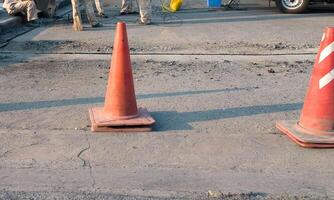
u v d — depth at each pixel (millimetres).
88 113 6328
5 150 5551
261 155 5539
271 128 6047
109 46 9039
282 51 8844
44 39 9484
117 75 5949
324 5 14531
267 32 10250
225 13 13094
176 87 7129
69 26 10906
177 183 5105
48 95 6824
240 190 5023
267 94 6938
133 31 10227
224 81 7379
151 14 12414
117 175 5203
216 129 6004
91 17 10719
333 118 5711
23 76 7496
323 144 5625
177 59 8359
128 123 5891
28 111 6379
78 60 8273
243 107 6539
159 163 5387
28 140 5730
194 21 11664
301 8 12938
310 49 8961
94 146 5637
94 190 5004
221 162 5422
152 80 7379
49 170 5262
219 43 9266
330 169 5336
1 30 10023
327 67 5684
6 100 6664
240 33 10109
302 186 5090
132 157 5469
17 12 11031
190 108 6492
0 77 7441
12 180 5113
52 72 7688
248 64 8156
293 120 6102
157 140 5766
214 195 4953
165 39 9516
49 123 6090
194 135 5871
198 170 5293
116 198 4918
